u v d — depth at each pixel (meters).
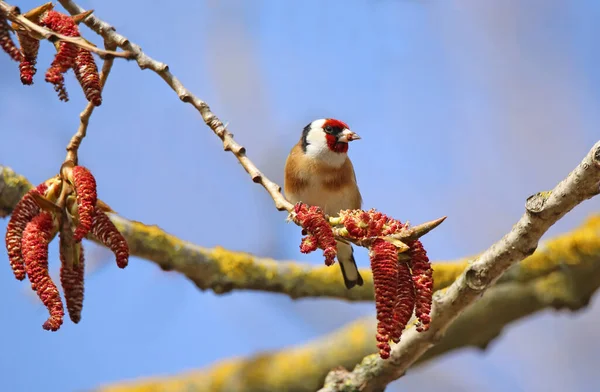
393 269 4.75
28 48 5.32
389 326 4.65
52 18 5.34
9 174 8.88
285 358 11.15
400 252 4.94
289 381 10.96
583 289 10.52
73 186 5.29
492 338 10.78
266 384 10.99
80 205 5.07
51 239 5.25
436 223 4.91
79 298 5.33
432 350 10.73
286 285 9.77
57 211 5.25
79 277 5.35
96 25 5.91
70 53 5.24
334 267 9.89
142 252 9.27
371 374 7.43
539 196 5.96
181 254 9.41
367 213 5.00
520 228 6.12
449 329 10.59
